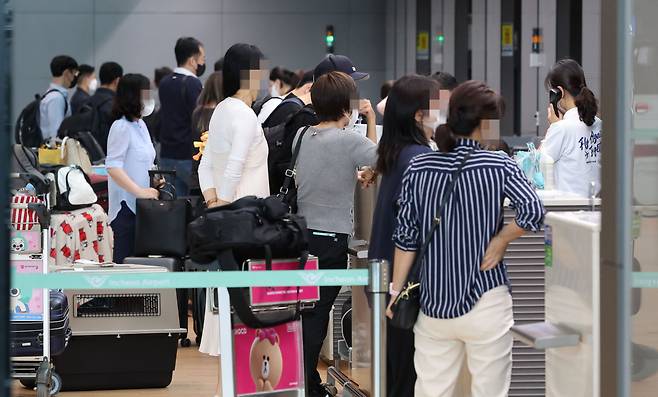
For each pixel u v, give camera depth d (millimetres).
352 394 9594
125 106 12570
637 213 6176
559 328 7086
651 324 6535
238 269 8086
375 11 31328
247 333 8242
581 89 10719
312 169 9523
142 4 30703
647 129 5898
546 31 19641
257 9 31062
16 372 10141
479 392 7238
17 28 30266
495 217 7172
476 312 7152
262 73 9852
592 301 6641
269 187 10203
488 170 7145
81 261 11359
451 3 23734
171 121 15719
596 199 8602
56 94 19062
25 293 10047
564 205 8602
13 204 10148
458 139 7238
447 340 7355
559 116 11133
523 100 20312
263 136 9867
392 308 7473
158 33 30812
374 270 7414
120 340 11109
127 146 12625
